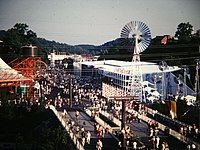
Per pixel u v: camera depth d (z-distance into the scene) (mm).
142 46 73812
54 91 83562
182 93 70562
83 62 108000
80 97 73000
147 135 44125
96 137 42312
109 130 45250
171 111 50719
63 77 105000
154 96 67438
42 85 79125
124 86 68875
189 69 78250
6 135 42594
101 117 54625
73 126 46000
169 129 44219
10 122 45469
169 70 72438
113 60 103312
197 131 43031
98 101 66812
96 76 94938
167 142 41000
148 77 70812
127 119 51969
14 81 62188
